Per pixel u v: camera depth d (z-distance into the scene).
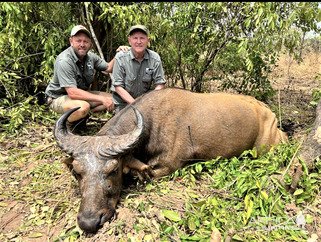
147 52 2.38
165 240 1.38
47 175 1.99
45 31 2.90
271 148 2.10
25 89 3.15
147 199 1.62
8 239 1.54
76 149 1.58
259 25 2.42
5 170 2.10
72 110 1.71
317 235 1.43
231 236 1.35
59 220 1.62
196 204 1.56
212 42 2.84
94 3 2.77
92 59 2.59
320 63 4.57
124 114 1.90
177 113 1.98
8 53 2.87
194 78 3.27
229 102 2.15
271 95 3.08
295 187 1.60
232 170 1.81
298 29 2.72
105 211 1.50
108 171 1.53
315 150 1.75
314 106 3.11
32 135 2.54
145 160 1.92
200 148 2.02
